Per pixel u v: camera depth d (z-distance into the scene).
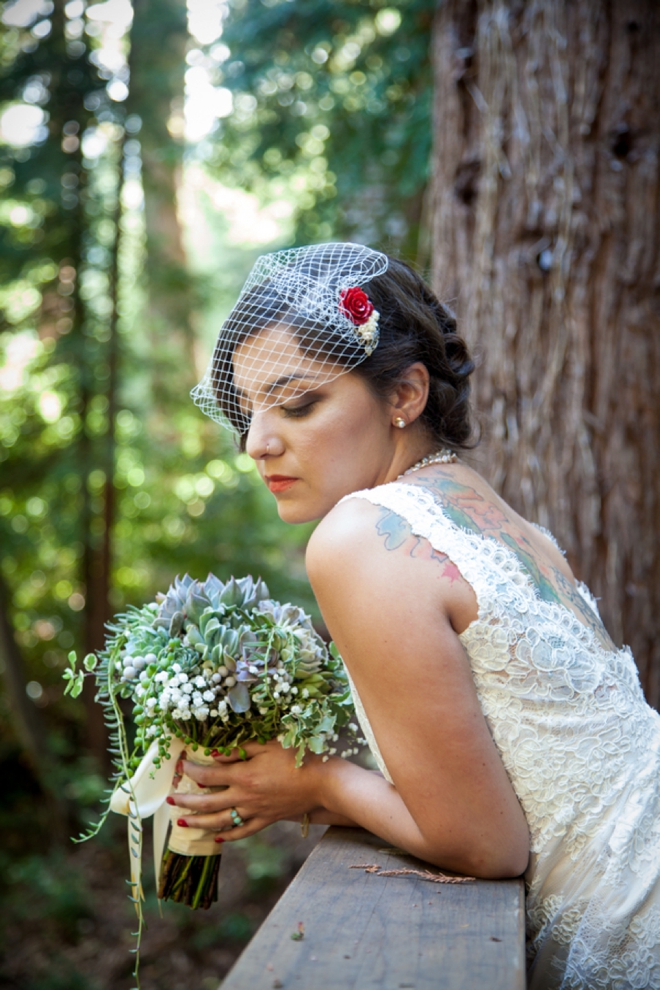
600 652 1.39
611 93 2.50
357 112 6.04
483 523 1.40
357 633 1.22
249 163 6.90
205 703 1.46
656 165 2.48
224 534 8.50
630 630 2.48
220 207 10.15
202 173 9.13
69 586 8.98
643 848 1.28
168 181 8.75
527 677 1.26
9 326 8.08
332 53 5.93
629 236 2.49
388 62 5.53
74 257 7.91
